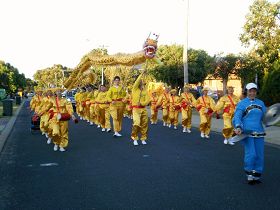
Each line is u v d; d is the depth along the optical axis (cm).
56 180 805
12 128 1933
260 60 3011
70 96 3412
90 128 1858
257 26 2622
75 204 636
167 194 679
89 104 2102
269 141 1332
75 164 964
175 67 3997
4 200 671
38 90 1764
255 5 2609
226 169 880
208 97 1442
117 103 1477
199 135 1534
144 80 1278
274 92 2303
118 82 1488
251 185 733
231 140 748
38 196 690
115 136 1498
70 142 1360
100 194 690
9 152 1182
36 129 1688
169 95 1844
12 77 8425
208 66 3975
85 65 2003
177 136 1502
